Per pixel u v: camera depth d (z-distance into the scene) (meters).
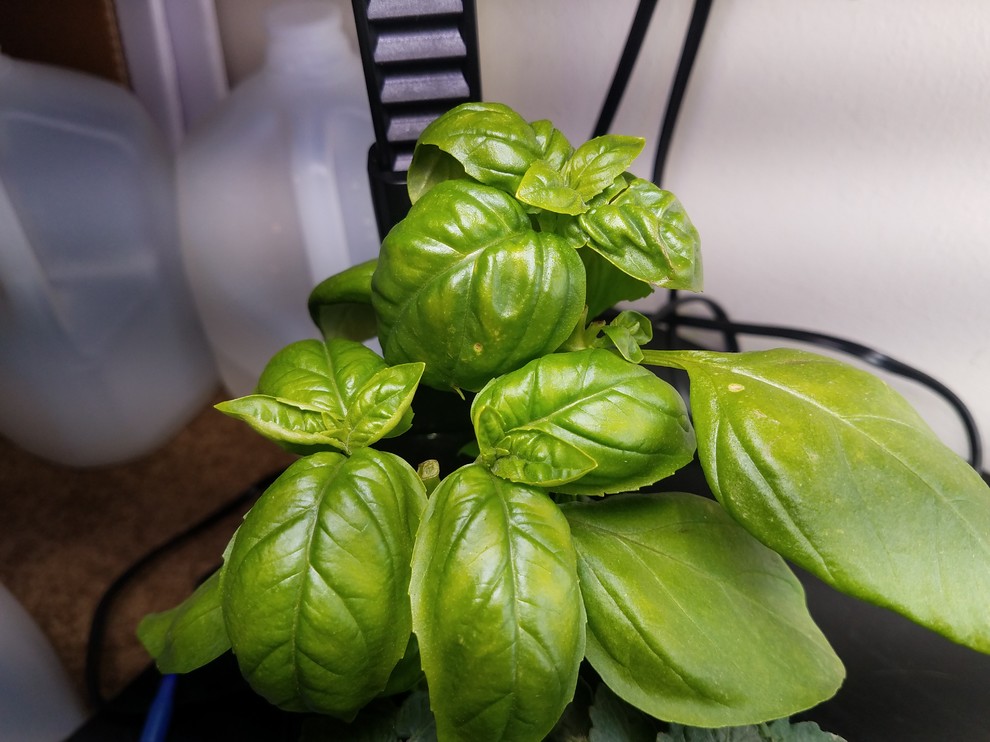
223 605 0.22
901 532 0.21
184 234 0.43
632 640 0.24
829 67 0.35
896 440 0.22
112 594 0.40
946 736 0.29
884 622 0.34
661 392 0.24
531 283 0.23
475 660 0.21
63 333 0.41
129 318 0.43
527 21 0.38
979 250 0.36
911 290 0.39
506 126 0.24
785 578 0.27
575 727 0.27
